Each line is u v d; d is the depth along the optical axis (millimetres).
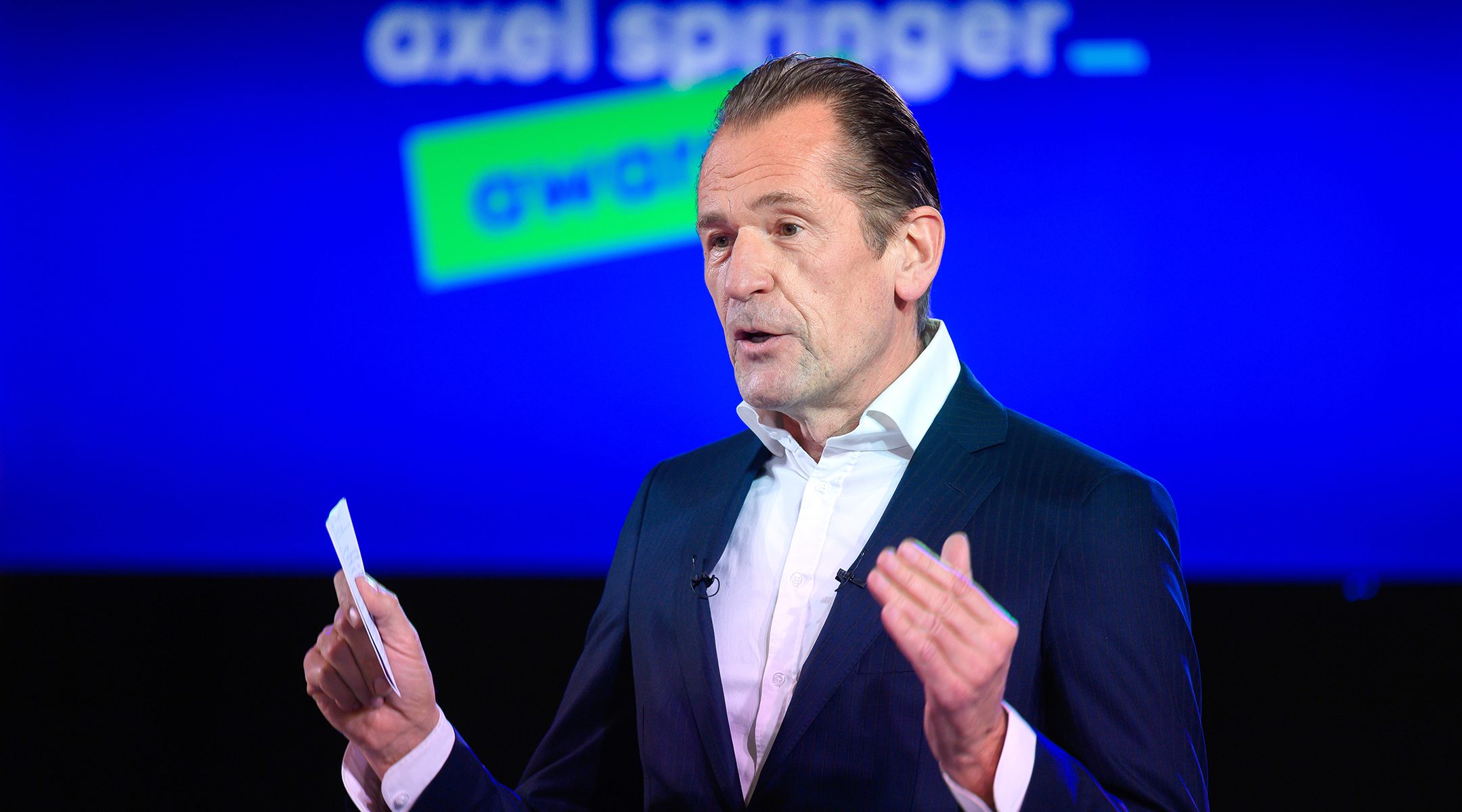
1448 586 9398
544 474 10508
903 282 3312
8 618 10773
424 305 10664
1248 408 9664
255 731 10250
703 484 3783
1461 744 9070
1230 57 9711
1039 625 2996
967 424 3352
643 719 3396
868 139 3221
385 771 3213
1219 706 9297
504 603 10352
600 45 10492
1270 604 9508
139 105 11031
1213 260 9719
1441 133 9453
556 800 3561
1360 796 8984
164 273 11000
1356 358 9555
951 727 2502
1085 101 9867
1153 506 3096
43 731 10320
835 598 3109
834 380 3223
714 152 3318
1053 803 2531
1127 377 9789
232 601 10719
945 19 10023
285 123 10852
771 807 3021
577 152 10500
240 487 10875
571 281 10492
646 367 10406
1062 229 9875
